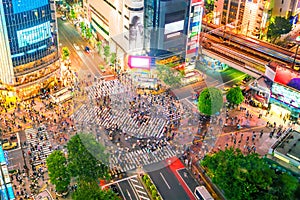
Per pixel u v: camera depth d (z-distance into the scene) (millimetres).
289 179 66500
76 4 154125
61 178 75625
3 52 102562
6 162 86812
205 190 77500
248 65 112375
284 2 131000
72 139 64688
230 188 68875
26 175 83875
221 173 70750
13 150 91375
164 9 94000
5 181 78625
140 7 93000
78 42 142750
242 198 66875
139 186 80875
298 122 102438
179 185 82250
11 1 96625
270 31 129875
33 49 107125
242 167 67938
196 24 101000
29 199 77562
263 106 108750
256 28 130875
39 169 84750
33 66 109375
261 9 127250
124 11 98625
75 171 64125
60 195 78312
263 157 81188
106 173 56812
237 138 96375
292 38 135000
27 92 111000
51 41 112500
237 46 119062
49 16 109250
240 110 107750
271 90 104875
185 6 96562
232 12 132125
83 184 65500
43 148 91625
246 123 102500
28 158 88875
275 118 105250
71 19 160750
